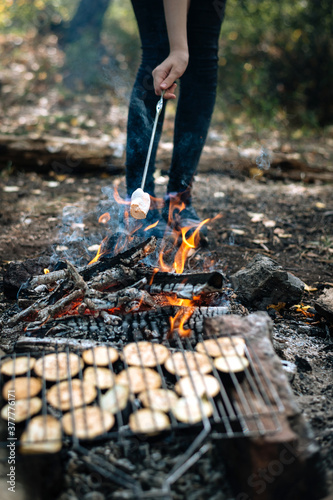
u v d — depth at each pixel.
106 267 1.83
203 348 1.41
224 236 2.76
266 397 1.22
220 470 1.24
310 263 2.49
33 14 7.02
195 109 2.28
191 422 1.18
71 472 1.22
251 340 1.42
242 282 2.04
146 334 1.61
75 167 3.71
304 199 3.41
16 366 1.36
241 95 5.55
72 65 5.94
